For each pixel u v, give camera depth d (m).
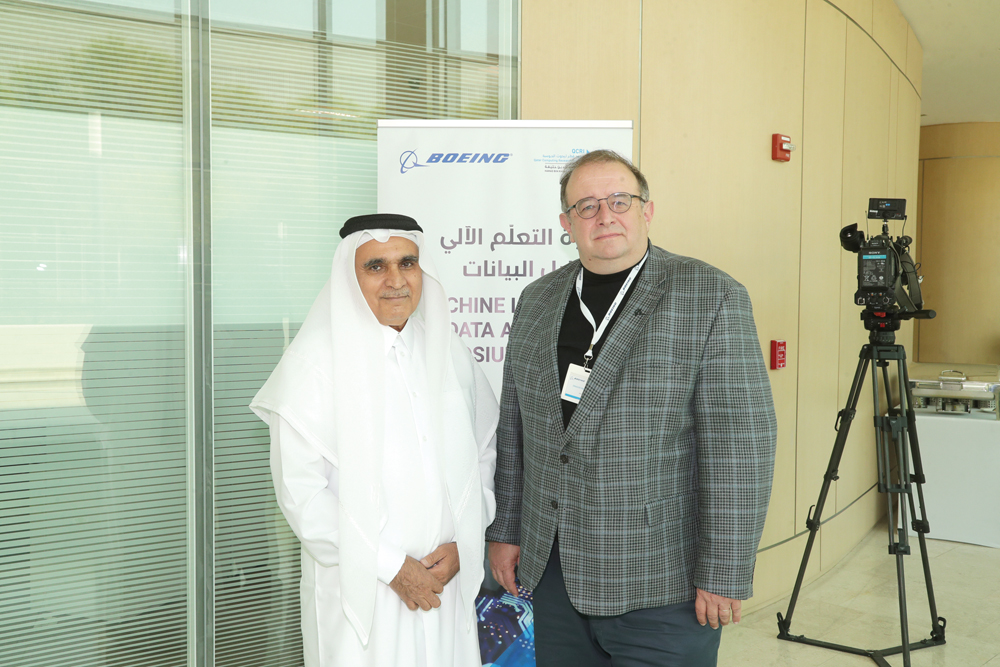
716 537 1.53
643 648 1.59
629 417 1.56
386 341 1.70
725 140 3.42
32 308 2.37
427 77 2.92
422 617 1.63
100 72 2.43
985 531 4.59
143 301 2.51
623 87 3.15
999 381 4.82
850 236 3.18
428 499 1.67
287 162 2.71
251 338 2.67
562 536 1.63
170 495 2.57
